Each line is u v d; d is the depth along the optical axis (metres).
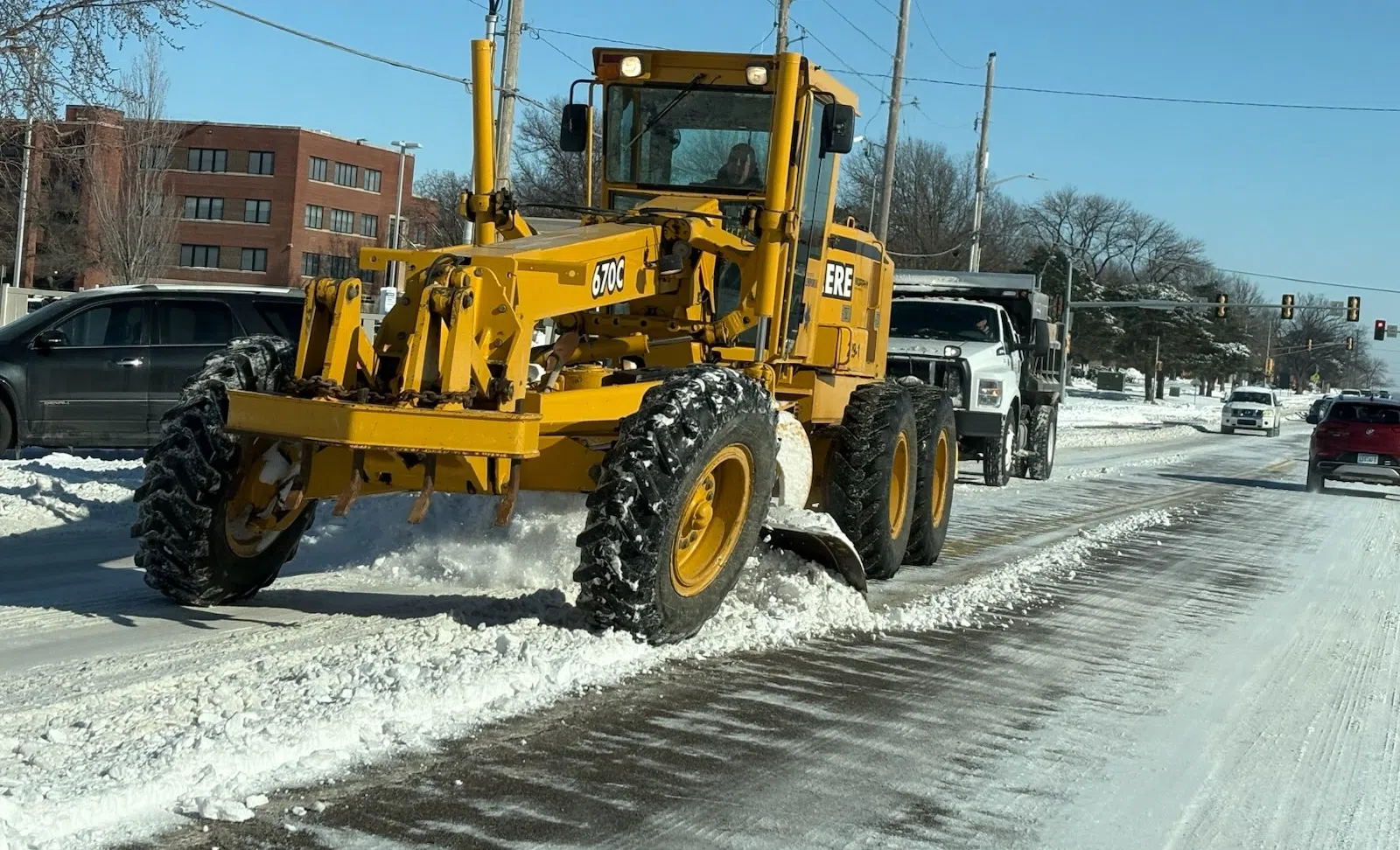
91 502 10.85
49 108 16.86
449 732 5.11
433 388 6.08
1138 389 109.44
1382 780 5.68
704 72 8.47
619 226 7.51
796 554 8.00
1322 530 16.78
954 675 6.88
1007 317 20.45
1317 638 8.88
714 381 6.61
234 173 67.31
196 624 6.70
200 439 6.54
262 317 14.91
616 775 4.86
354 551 8.77
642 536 6.18
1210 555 13.10
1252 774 5.63
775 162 7.88
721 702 5.89
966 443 19.56
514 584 8.12
